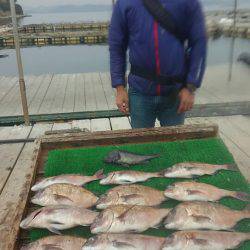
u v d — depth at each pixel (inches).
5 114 263.1
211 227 84.0
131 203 92.8
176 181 104.8
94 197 97.0
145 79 127.7
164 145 127.3
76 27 1385.3
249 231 83.7
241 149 180.1
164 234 84.3
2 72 637.3
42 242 78.6
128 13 120.1
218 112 240.1
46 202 95.0
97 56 775.1
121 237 77.4
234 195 96.3
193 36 119.4
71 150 127.7
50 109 270.7
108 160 117.5
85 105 277.1
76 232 85.4
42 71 628.7
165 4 116.3
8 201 143.1
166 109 135.2
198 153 121.3
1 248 78.3
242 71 386.3
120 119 243.4
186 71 125.4
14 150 195.3
